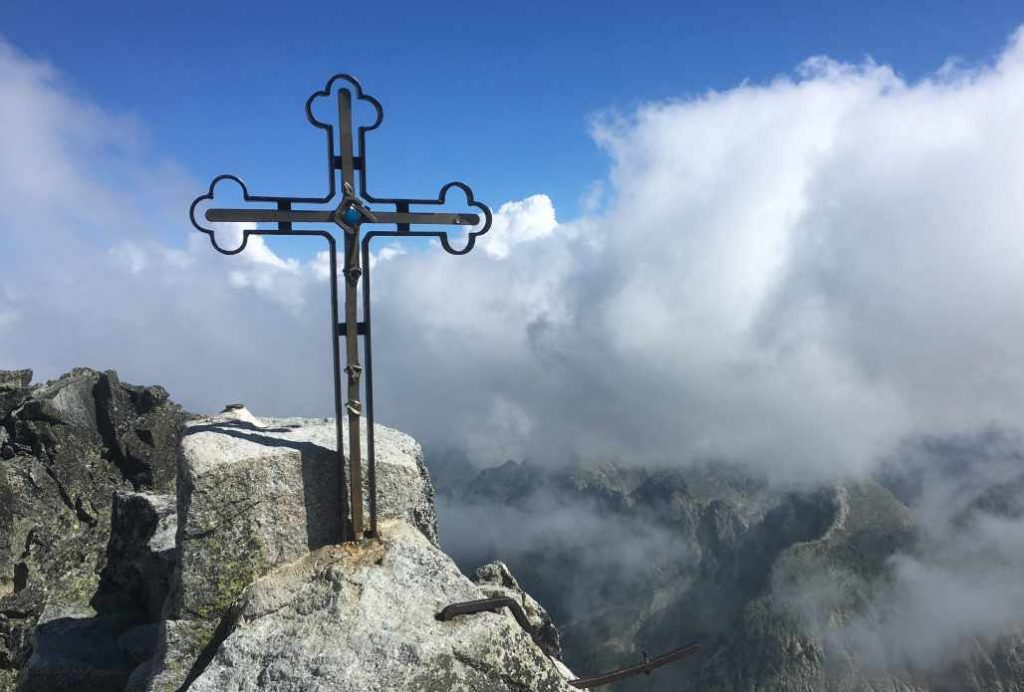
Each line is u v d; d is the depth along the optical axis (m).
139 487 7.54
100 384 7.71
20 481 6.81
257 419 3.49
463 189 2.88
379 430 3.53
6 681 5.34
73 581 6.38
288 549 2.84
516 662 2.50
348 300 2.81
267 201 2.73
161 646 2.70
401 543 2.85
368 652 2.36
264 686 2.30
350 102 2.76
